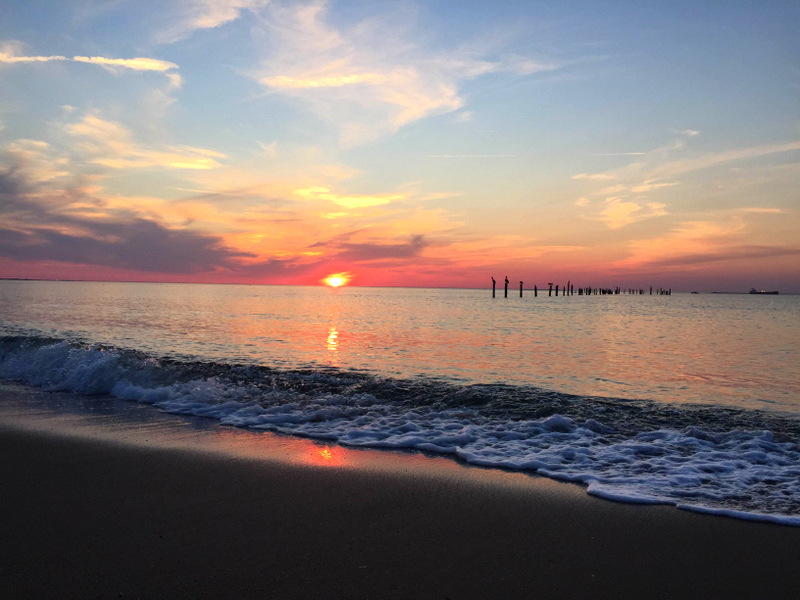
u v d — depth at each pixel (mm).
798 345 22609
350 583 3420
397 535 4195
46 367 12164
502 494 5191
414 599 3240
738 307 77938
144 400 9773
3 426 7785
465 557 3834
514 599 3271
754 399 11273
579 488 5414
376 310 50875
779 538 4242
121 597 3188
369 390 10469
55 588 3287
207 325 28484
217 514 4574
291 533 4199
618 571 3666
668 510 4824
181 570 3553
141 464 6012
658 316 47938
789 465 6262
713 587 3471
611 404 9641
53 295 74188
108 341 19234
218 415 8648
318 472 5812
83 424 7969
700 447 6980
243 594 3250
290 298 90188
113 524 4320
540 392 10562
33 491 5098
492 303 74625
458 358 17000
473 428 7859
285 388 10586
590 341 23406
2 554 3760
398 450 6824
